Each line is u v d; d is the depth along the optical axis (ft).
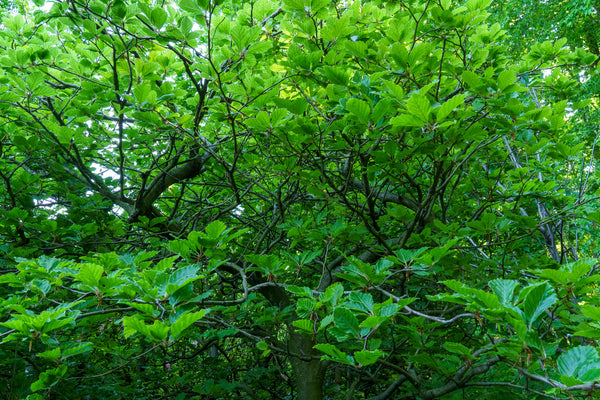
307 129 8.31
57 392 11.71
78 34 12.35
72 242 12.95
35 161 13.61
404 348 12.92
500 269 11.07
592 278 4.89
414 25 10.71
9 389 11.35
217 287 17.54
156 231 13.01
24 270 6.57
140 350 16.05
